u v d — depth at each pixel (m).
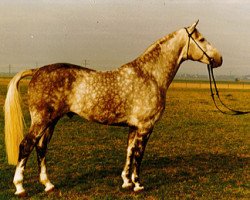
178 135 14.91
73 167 9.09
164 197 6.84
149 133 6.89
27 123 16.98
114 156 10.56
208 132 15.97
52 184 7.07
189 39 7.28
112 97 6.54
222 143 13.36
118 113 6.65
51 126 6.76
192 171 9.06
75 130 15.24
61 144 12.20
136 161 6.95
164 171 8.99
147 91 6.74
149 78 6.86
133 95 6.65
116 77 6.65
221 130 16.73
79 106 6.49
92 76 6.55
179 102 33.41
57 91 6.33
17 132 6.49
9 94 6.47
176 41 7.22
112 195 6.87
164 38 7.21
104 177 8.25
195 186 7.64
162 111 7.02
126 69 6.80
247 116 23.02
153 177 8.29
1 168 8.74
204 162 10.13
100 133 14.68
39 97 6.29
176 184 7.78
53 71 6.41
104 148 11.75
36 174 8.30
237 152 11.77
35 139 6.29
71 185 7.51
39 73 6.45
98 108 6.53
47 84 6.32
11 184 7.42
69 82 6.41
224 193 7.24
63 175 8.32
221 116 22.67
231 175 8.69
